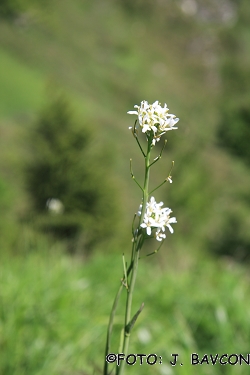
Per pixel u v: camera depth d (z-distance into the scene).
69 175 19.27
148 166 2.03
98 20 73.44
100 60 64.62
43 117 20.11
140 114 1.98
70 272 5.60
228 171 45.09
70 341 3.92
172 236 27.27
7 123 34.59
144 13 80.94
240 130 49.03
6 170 22.05
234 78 75.94
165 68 73.56
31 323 4.05
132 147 38.00
